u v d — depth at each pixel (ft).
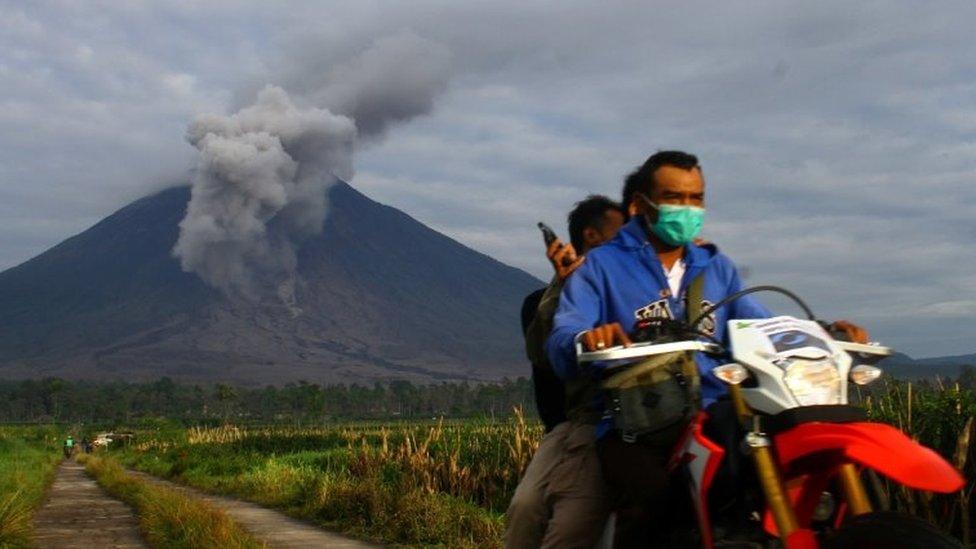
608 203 17.93
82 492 91.97
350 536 43.91
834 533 11.44
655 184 14.48
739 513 12.64
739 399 12.30
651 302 14.51
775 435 11.92
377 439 113.60
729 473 12.43
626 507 13.80
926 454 11.05
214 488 83.92
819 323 13.58
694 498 12.55
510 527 15.66
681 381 13.20
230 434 191.93
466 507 44.60
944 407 30.27
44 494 83.61
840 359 12.28
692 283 14.64
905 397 31.14
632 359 13.16
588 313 14.34
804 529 11.71
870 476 12.44
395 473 61.62
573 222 18.16
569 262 15.37
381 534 42.78
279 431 191.83
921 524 10.87
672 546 13.20
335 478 63.41
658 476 13.20
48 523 53.26
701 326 14.51
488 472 56.85
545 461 15.29
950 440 29.96
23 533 42.04
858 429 11.39
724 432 12.56
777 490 11.81
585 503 14.57
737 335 12.57
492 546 37.01
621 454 13.55
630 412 13.20
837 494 12.29
